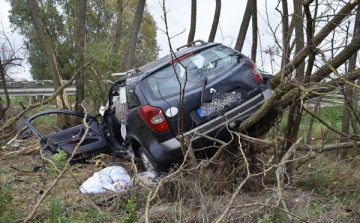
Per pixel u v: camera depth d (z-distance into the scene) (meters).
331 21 4.28
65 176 5.79
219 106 5.12
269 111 4.74
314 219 3.53
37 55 27.84
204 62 5.44
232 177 4.71
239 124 5.11
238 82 5.25
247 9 10.00
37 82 17.88
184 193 4.29
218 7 10.33
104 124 7.12
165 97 5.16
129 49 11.73
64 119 11.58
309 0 4.21
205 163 4.46
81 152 6.76
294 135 5.18
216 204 3.81
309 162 5.82
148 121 5.11
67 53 25.62
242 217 3.61
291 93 4.49
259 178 4.66
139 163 5.82
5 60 8.63
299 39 5.18
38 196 4.81
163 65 5.45
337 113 7.68
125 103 5.84
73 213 4.24
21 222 3.64
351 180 4.81
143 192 4.44
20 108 12.50
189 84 5.23
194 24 10.44
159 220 3.86
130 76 5.92
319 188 4.75
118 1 14.45
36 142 8.95
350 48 4.19
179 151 5.02
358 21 4.93
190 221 3.66
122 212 4.20
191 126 5.04
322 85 4.23
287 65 4.66
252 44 8.57
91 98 10.95
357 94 6.13
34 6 12.01
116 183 4.98
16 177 5.86
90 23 25.34
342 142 6.54
